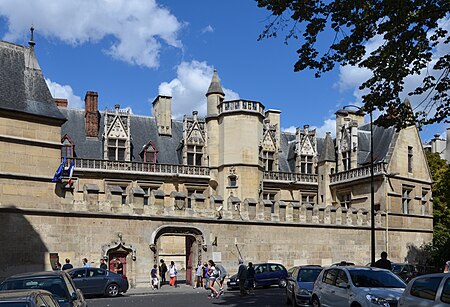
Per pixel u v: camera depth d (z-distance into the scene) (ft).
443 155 226.17
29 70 100.48
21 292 30.48
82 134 146.82
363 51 49.44
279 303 72.28
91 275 84.58
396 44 48.32
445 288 37.04
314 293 56.03
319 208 126.11
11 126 91.76
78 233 96.58
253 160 146.00
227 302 74.28
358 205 144.97
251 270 89.40
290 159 172.76
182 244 152.76
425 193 148.05
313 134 173.78
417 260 139.85
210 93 156.76
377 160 141.69
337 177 154.20
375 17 47.01
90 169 138.51
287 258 119.65
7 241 88.22
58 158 97.35
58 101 151.74
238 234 114.21
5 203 89.04
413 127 147.02
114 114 148.25
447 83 49.75
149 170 146.61
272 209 123.34
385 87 51.49
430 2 45.39
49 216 93.61
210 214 111.75
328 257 125.39
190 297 84.23
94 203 99.25
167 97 160.45
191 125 155.02
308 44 49.11
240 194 143.54
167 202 137.90
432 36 47.83
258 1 46.55
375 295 45.73
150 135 156.35
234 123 146.61
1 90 93.04
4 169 89.76
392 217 136.15
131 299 80.69
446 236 149.79
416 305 38.68
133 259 101.50
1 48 98.78
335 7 46.78
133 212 103.04
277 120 173.68
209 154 153.48
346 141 155.22
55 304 34.06
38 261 91.40
